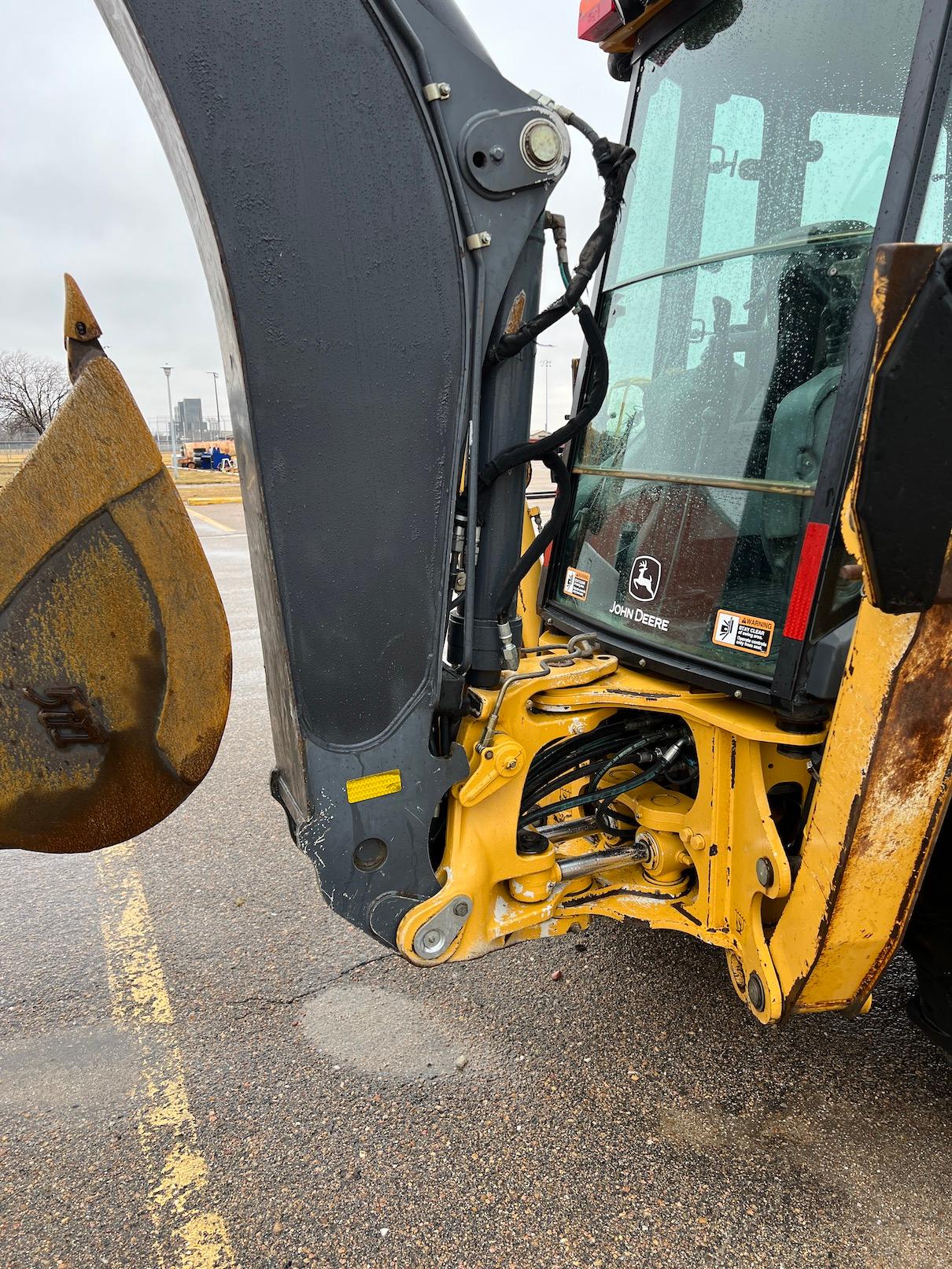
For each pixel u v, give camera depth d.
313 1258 1.62
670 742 2.02
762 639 1.71
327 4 1.28
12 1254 1.64
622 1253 1.61
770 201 1.75
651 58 2.07
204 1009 2.33
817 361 1.65
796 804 1.95
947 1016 1.76
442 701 1.62
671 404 1.96
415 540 1.54
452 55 1.38
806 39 1.68
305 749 1.55
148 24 1.20
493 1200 1.73
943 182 1.53
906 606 1.31
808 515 1.60
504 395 1.57
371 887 1.66
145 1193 1.76
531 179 1.44
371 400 1.45
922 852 1.56
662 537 1.95
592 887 1.99
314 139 1.31
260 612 1.65
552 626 2.37
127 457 1.37
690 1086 2.03
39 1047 2.19
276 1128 1.92
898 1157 1.83
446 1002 2.35
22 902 2.90
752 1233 1.65
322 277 1.37
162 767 1.51
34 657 1.39
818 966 1.63
